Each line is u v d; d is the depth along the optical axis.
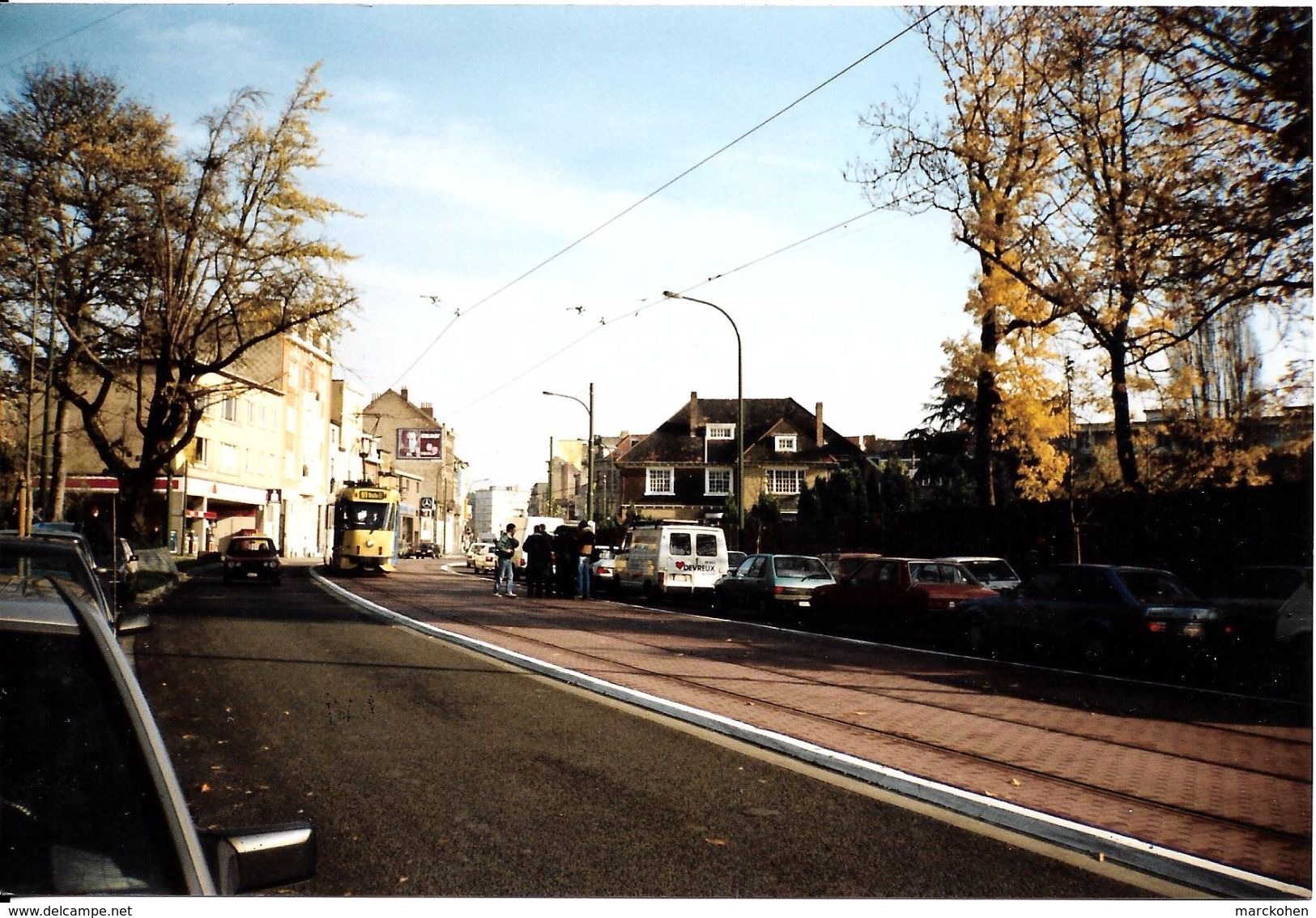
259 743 8.63
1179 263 15.62
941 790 7.34
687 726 9.84
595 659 14.67
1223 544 20.31
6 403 35.81
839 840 6.23
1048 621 15.95
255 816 6.45
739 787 7.51
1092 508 23.53
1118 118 20.23
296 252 34.75
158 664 13.23
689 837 6.22
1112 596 15.08
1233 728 10.36
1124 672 15.00
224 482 57.84
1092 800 7.30
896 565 20.59
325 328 36.09
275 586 32.88
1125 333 20.45
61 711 2.84
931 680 13.61
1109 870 5.81
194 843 2.69
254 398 62.69
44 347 33.06
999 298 24.80
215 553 56.03
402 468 107.75
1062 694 12.59
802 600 23.91
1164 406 22.88
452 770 7.80
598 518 71.19
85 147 31.22
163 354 34.59
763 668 14.34
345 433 84.94
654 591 28.88
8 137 31.22
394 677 12.59
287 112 34.44
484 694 11.45
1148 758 8.79
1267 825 6.72
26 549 4.23
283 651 14.99
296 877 2.91
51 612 3.12
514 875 5.46
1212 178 15.09
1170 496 21.52
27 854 2.60
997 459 44.34
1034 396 25.86
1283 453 20.98
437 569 56.97
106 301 34.59
